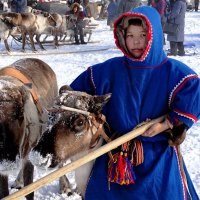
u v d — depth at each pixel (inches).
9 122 147.9
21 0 789.9
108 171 124.6
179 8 523.5
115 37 122.9
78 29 709.9
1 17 615.5
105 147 117.9
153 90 122.1
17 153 149.0
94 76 129.5
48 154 118.1
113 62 128.4
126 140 119.6
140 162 123.0
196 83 120.2
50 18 668.7
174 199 122.0
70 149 122.3
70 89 128.1
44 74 202.1
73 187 201.0
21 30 634.8
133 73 122.6
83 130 122.5
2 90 154.4
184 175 125.8
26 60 207.0
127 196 123.1
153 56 120.2
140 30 119.7
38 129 159.9
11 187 202.1
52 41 729.6
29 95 160.4
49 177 113.2
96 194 127.0
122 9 670.5
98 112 123.9
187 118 119.3
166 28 533.3
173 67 122.1
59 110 122.3
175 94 120.8
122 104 123.5
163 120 122.7
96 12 1138.7
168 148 125.3
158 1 552.4
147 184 121.5
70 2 869.2
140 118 123.7
